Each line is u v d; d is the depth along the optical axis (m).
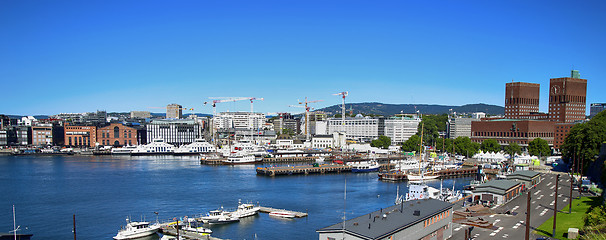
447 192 173.62
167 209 155.38
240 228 130.12
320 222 136.88
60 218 141.38
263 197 178.50
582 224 104.50
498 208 127.50
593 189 154.75
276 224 134.75
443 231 98.38
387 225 83.62
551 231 100.94
